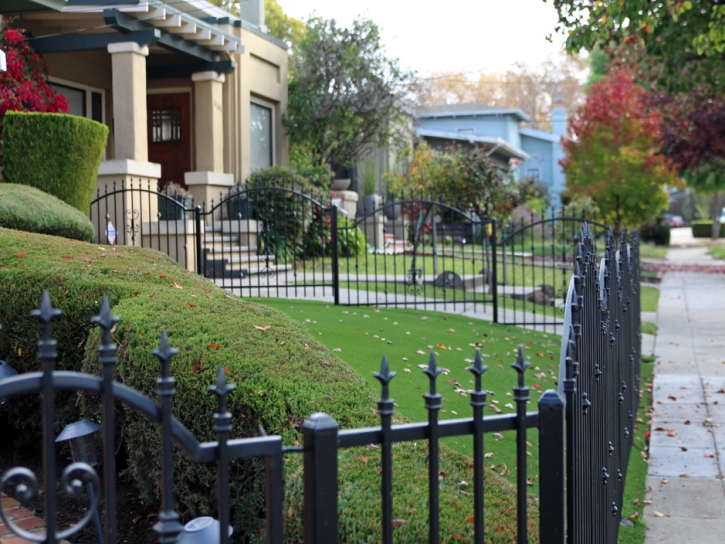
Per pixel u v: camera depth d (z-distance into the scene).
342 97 17.38
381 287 11.91
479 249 19.55
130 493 4.02
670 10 9.73
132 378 3.41
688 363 8.96
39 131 8.55
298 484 2.57
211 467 3.15
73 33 11.50
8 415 4.57
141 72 11.55
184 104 14.55
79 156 8.78
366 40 17.64
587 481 2.89
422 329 8.19
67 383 1.48
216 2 23.48
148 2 11.02
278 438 1.71
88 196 9.11
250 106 15.55
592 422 3.09
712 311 13.23
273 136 16.48
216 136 13.56
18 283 4.20
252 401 3.02
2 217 6.60
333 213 9.62
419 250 17.67
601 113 22.28
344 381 3.33
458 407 5.52
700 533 4.27
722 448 5.80
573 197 23.42
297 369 3.31
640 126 21.59
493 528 2.61
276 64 16.23
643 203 21.56
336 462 1.77
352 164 18.56
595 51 39.06
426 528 2.42
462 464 3.07
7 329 4.25
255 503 2.99
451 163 13.34
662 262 25.22
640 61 13.56
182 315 3.70
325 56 17.31
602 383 3.51
